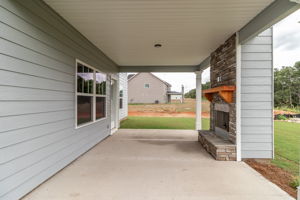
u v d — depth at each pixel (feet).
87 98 13.62
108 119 19.19
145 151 13.33
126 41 13.43
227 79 12.70
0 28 5.97
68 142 10.51
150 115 44.78
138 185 7.96
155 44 14.06
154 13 8.89
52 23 8.78
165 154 12.59
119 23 10.19
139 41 13.43
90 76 14.08
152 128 24.30
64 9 8.63
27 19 7.15
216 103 15.06
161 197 6.98
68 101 10.51
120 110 33.32
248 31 9.97
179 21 9.84
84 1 7.84
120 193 7.27
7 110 6.24
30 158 7.37
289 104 61.77
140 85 84.02
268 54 11.45
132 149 13.87
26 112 7.13
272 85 11.39
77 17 9.48
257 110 11.46
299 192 6.72
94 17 9.45
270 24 8.30
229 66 12.34
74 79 11.19
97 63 15.48
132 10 8.65
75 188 7.66
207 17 9.32
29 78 7.30
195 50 15.76
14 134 6.55
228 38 12.48
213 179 8.61
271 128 11.40
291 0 6.14
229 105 12.28
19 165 6.78
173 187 7.79
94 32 11.60
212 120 16.12
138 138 17.89
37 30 7.74
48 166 8.57
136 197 6.97
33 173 7.53
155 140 17.01
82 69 12.52
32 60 7.45
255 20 9.26
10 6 6.35
